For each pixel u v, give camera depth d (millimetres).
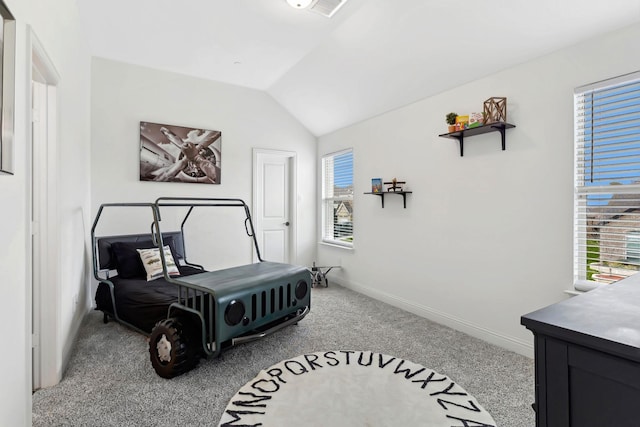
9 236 1212
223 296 2102
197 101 4215
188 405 1843
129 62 3777
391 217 3705
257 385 2031
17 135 1285
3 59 1091
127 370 2223
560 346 764
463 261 2906
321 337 2777
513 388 2002
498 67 2557
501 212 2600
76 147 2734
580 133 2178
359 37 2986
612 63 1969
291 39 3209
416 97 3307
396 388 1995
